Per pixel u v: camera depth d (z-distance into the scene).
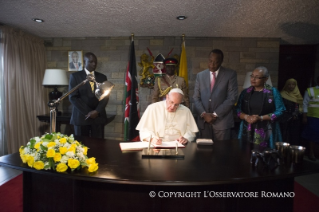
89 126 3.01
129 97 3.44
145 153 1.49
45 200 1.47
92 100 2.90
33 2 2.42
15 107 3.33
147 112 1.97
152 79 3.71
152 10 2.61
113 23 3.10
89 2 2.40
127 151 1.61
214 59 2.47
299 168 1.26
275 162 1.37
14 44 3.30
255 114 2.37
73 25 3.21
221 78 2.54
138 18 2.88
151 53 3.71
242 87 3.79
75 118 2.88
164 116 1.97
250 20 2.94
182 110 2.02
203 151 1.62
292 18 2.86
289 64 4.36
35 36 3.81
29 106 3.58
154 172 1.20
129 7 2.52
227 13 2.69
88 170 1.23
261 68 2.30
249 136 2.34
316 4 2.43
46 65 3.96
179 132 1.98
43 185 1.46
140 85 3.76
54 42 3.94
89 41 3.88
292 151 1.35
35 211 1.51
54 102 1.57
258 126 2.31
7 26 3.20
